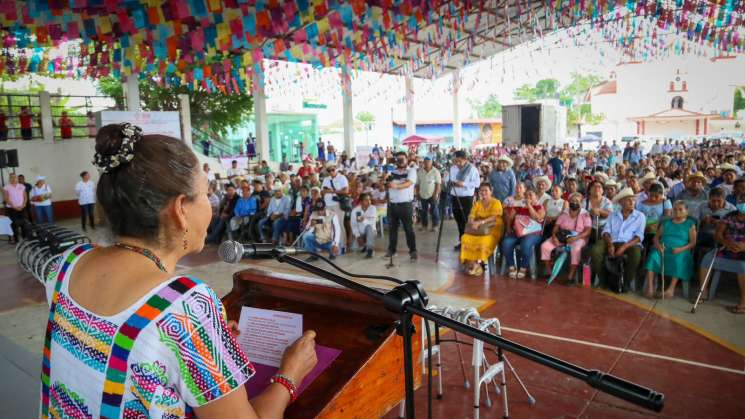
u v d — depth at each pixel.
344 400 1.22
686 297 5.68
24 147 14.45
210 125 25.16
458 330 1.16
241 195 11.05
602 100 44.22
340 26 9.41
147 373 0.88
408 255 8.30
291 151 31.50
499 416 3.41
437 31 15.16
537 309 5.47
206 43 9.16
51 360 1.02
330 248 8.20
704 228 6.07
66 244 6.72
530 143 23.80
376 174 11.55
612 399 3.59
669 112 41.59
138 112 14.25
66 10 8.67
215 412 0.94
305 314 1.56
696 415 3.35
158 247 1.01
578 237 6.24
